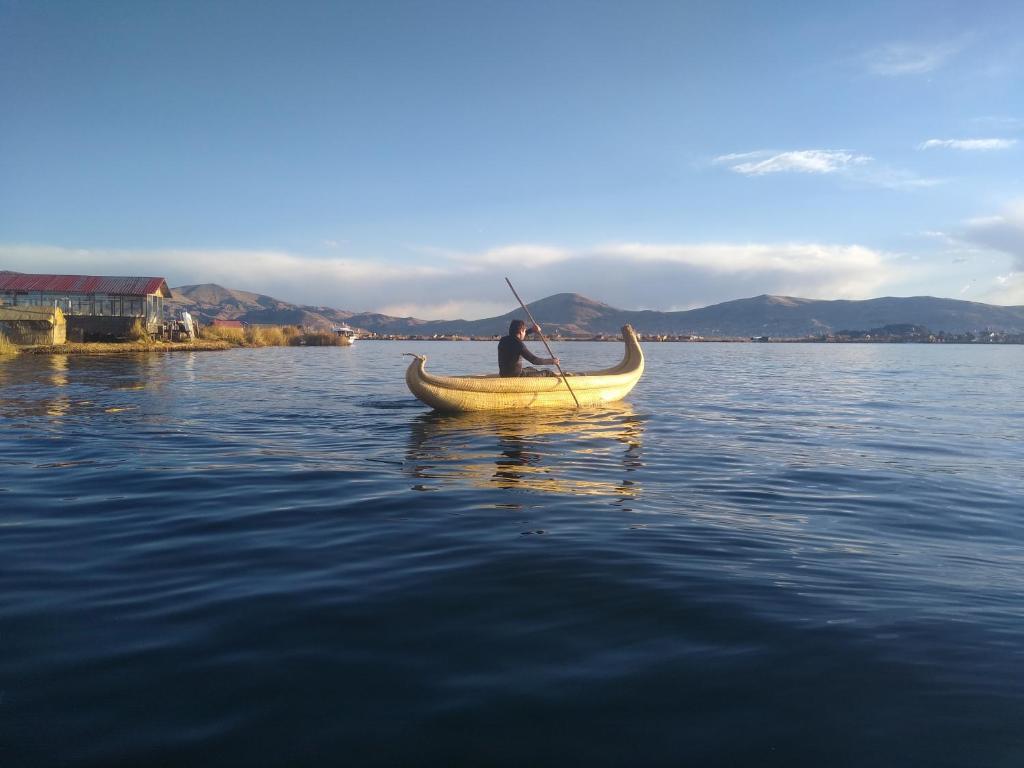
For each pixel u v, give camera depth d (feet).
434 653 11.27
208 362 108.99
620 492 23.18
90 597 13.61
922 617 12.83
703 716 9.45
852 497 23.09
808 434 37.96
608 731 9.07
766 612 12.97
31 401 48.49
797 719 9.39
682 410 48.73
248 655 11.16
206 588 14.11
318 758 8.46
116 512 20.10
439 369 102.58
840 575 15.14
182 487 23.32
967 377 96.12
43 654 11.12
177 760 8.38
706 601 13.47
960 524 19.81
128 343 143.33
